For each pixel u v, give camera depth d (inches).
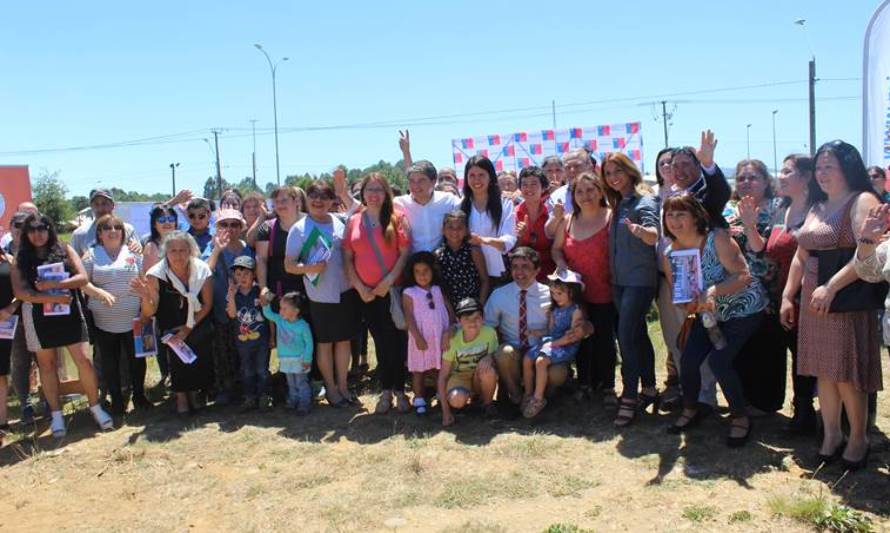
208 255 281.0
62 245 244.8
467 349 235.0
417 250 254.2
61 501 193.0
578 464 193.3
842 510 151.1
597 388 253.0
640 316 218.5
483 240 238.4
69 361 371.6
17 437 245.4
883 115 233.8
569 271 233.3
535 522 160.9
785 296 185.0
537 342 237.0
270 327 268.8
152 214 280.2
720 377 195.6
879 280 156.6
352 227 248.5
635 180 218.7
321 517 171.0
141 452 223.0
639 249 215.3
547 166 318.0
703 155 202.2
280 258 266.2
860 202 162.7
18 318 257.9
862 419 173.8
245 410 259.3
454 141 518.3
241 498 186.9
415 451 209.8
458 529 157.8
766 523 151.9
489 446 210.4
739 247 205.0
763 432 207.9
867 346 169.5
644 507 164.6
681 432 210.1
